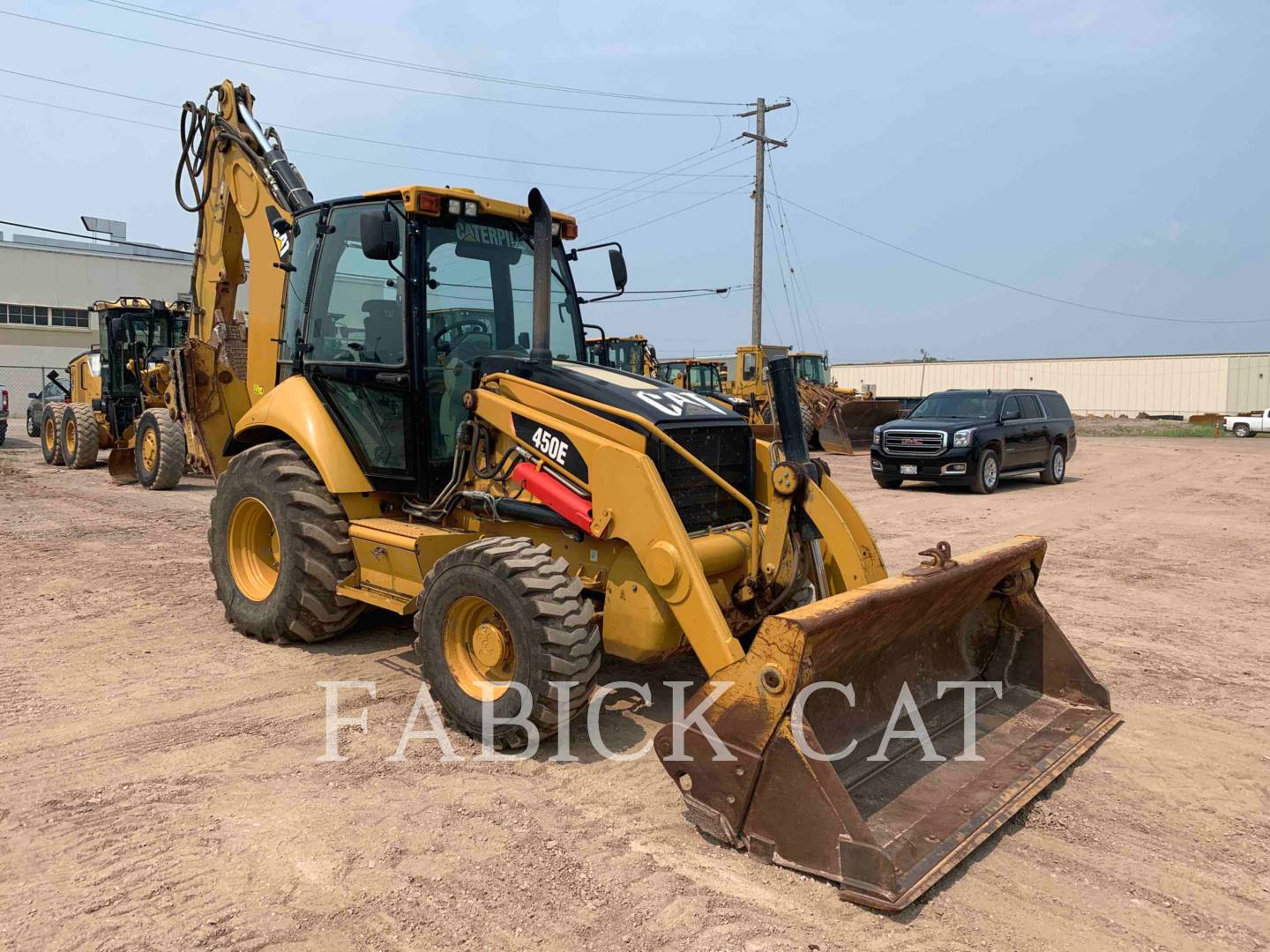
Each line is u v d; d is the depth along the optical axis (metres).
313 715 4.89
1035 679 4.95
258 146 7.36
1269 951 3.00
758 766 3.42
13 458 19.42
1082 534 11.24
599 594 4.72
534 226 5.18
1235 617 7.26
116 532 10.07
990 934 3.06
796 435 4.57
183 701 5.07
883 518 12.46
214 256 8.53
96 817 3.74
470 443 5.10
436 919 3.08
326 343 5.82
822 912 3.14
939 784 3.87
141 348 16.08
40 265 38.12
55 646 6.00
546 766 4.30
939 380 71.00
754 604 4.70
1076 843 3.70
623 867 3.41
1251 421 40.19
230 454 6.79
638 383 5.16
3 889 3.23
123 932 2.98
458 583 4.43
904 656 4.42
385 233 4.94
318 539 5.58
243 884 3.27
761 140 29.30
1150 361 62.84
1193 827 3.85
